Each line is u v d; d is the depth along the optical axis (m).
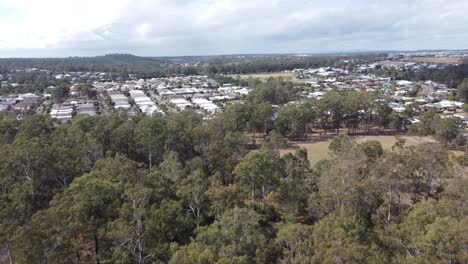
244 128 96.38
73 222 32.78
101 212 36.94
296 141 97.50
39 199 48.34
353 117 105.81
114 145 65.06
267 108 98.00
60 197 39.62
